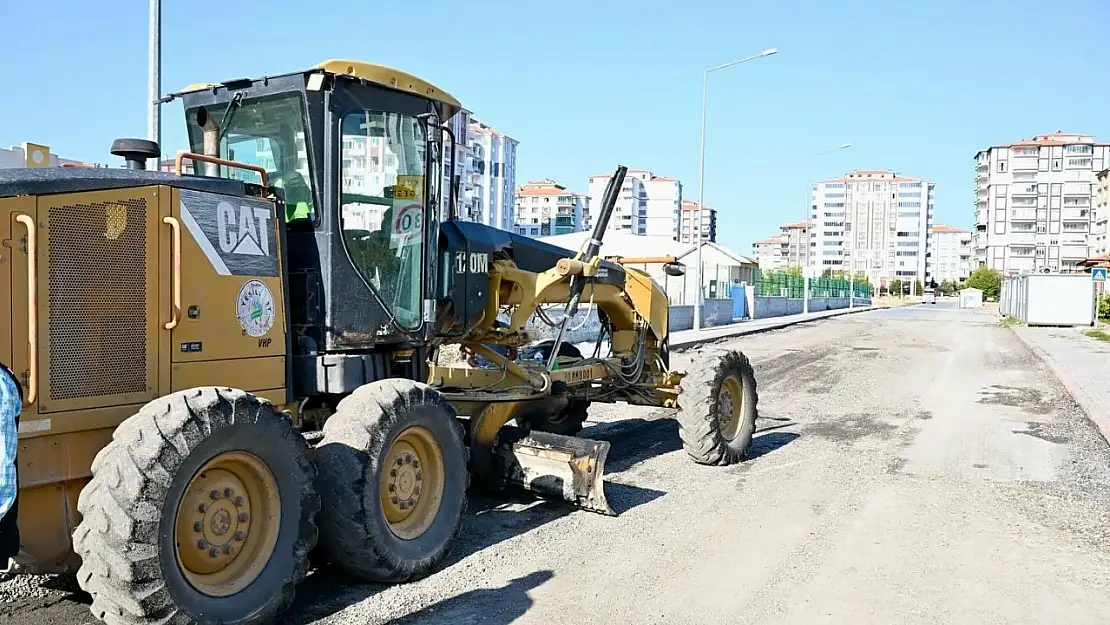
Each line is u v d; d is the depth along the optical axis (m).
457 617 4.61
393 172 5.68
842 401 12.97
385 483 5.04
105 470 3.77
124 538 3.69
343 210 5.32
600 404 12.18
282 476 4.34
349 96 5.35
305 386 5.31
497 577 5.23
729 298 37.34
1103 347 23.97
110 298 4.15
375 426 4.87
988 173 126.81
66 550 4.15
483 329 6.96
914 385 15.07
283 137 5.37
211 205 4.57
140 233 4.25
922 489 7.56
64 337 3.99
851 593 5.08
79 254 4.04
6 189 3.81
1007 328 35.75
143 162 4.93
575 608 4.78
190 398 4.00
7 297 3.82
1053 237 122.69
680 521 6.47
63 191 3.99
